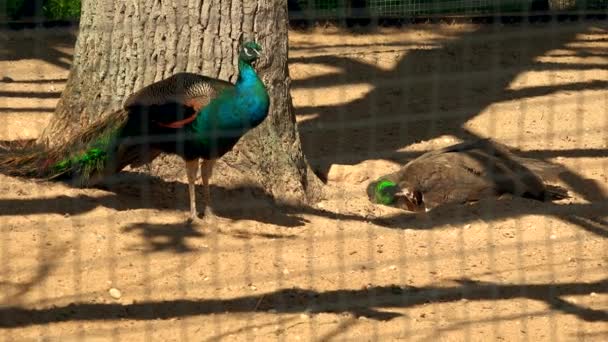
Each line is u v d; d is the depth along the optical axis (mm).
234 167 9555
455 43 14914
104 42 9422
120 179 9336
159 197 9219
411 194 9938
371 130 12016
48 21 14367
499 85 13445
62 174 9023
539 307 7773
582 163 11180
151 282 7680
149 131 8641
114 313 7191
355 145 11609
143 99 8578
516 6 16047
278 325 7215
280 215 9281
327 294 7742
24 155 9188
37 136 10492
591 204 10047
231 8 9344
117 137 8773
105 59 9453
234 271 7988
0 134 10492
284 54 9703
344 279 8016
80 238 8211
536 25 15898
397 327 7309
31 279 7496
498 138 11891
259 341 6977
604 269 8508
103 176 9016
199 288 7664
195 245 8367
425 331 7273
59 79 12633
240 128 8500
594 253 8836
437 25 15672
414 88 13242
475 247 8859
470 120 12367
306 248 8547
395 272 8219
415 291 7914
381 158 11289
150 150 8797
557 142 11805
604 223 9547
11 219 8344
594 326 7512
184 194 9359
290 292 7715
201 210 9086
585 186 10562
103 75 9469
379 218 9586
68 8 14789
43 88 12227
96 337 6840
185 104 8422
